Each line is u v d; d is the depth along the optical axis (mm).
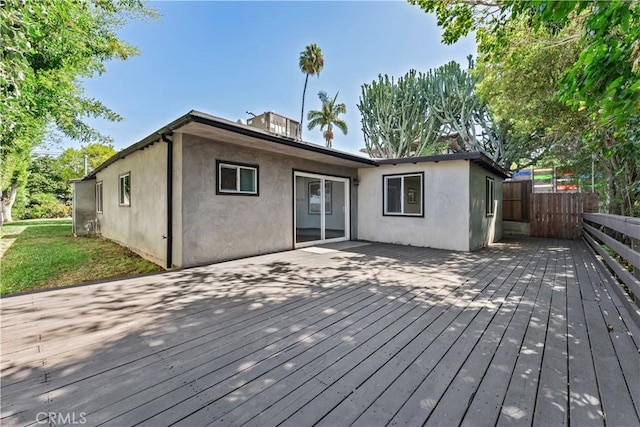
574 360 1976
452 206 6949
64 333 2434
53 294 3504
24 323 2639
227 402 1566
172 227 5168
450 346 2189
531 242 8297
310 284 3924
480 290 3621
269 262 5414
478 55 7785
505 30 4465
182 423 1413
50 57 5715
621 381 1735
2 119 3234
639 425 1391
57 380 1765
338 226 10969
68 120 7219
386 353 2092
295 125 8711
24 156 11383
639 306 2766
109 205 8797
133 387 1697
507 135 11648
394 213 8023
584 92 1882
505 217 10461
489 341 2268
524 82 6879
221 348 2174
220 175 5523
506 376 1797
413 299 3287
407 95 12961
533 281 4039
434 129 12836
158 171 5520
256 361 1988
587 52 1721
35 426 1397
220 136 5129
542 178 16656
